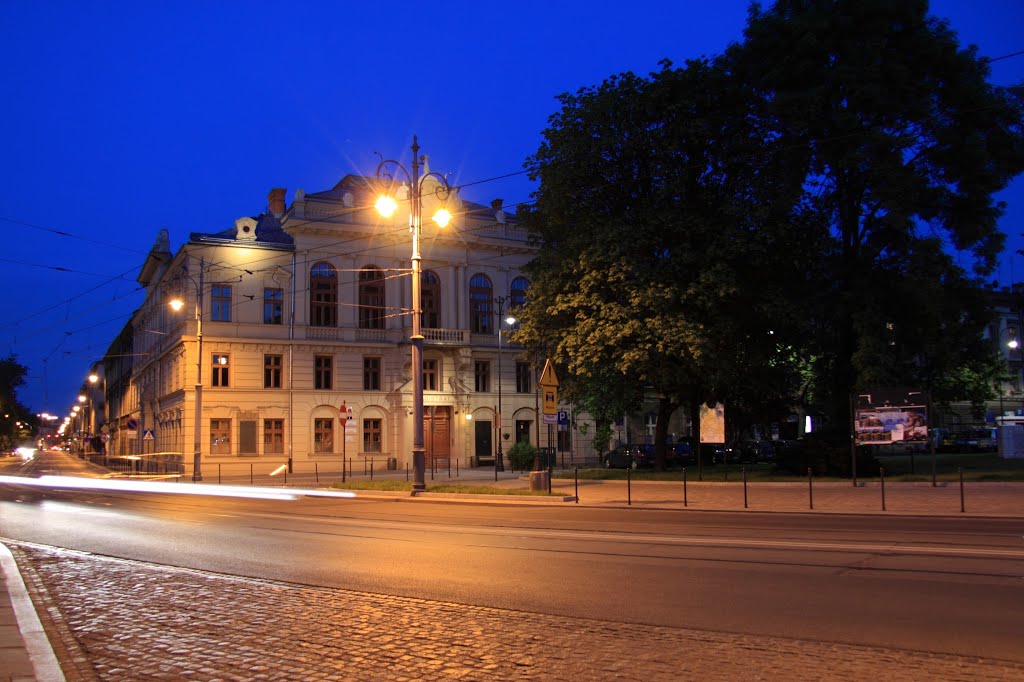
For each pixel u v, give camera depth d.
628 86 30.66
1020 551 11.69
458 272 52.62
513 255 54.66
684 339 27.41
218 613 8.76
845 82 27.31
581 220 31.23
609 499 23.58
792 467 29.62
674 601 8.87
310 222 48.62
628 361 28.14
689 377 30.20
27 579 11.19
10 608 8.93
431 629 7.82
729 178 30.39
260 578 10.91
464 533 15.58
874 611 8.16
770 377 33.16
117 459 68.19
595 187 31.20
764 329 31.09
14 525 18.83
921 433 24.17
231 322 46.81
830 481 26.84
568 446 55.00
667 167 29.62
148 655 7.17
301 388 48.00
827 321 29.97
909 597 8.77
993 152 28.09
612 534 14.85
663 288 28.17
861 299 28.34
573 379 34.97
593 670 6.41
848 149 27.19
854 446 25.09
